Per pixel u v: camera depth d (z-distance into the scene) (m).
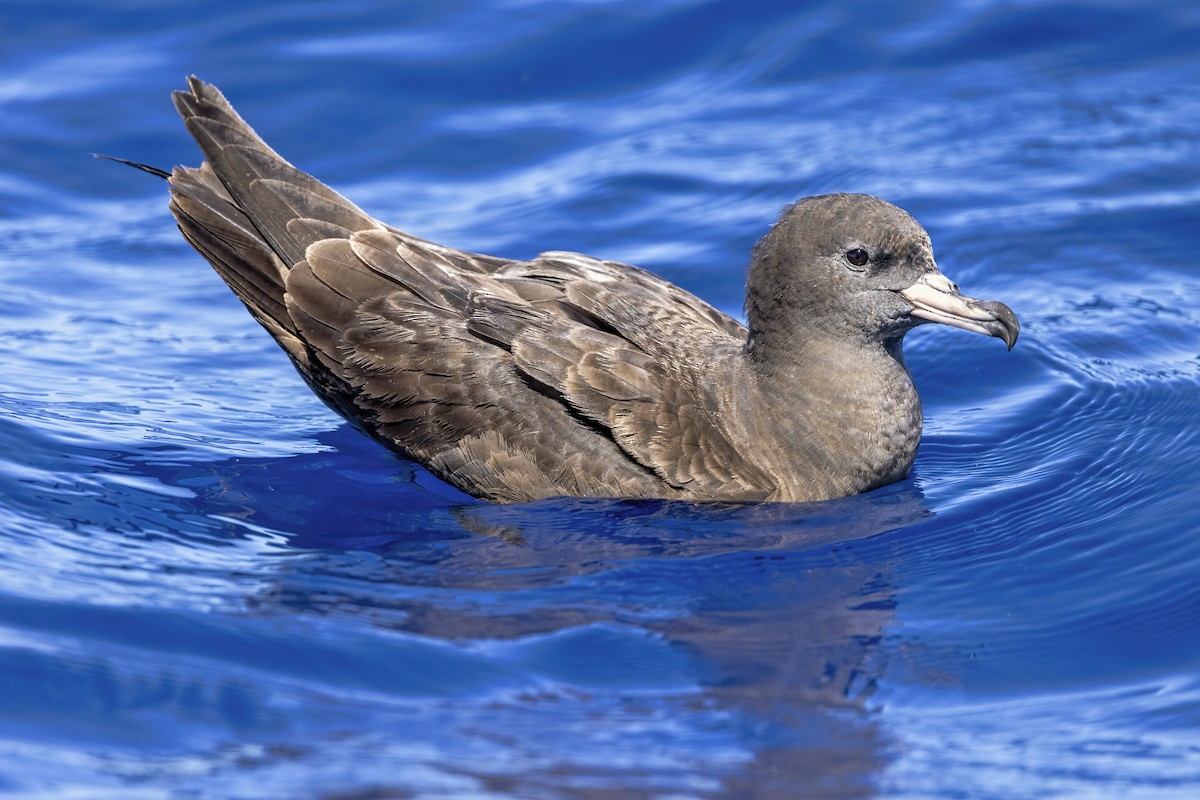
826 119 18.56
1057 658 10.20
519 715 9.48
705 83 19.27
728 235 16.64
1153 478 12.57
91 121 18.28
